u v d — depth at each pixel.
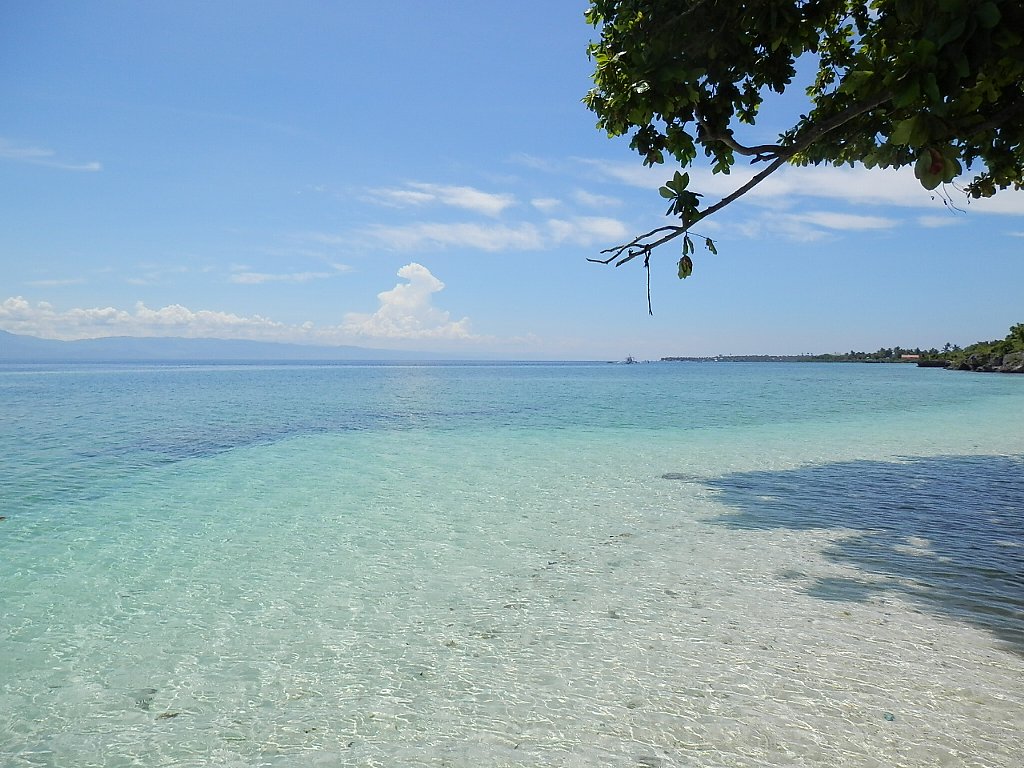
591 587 7.00
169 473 14.09
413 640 5.70
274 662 5.29
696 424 24.34
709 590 6.85
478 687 4.83
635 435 20.94
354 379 78.94
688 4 6.28
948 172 3.69
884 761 3.82
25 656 5.39
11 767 3.88
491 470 14.44
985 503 10.81
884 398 39.91
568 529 9.45
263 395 43.41
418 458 16.22
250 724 4.36
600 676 4.98
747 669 5.04
